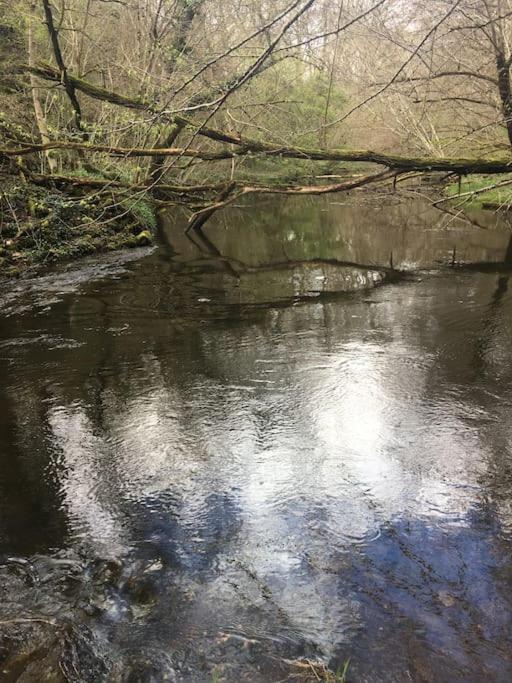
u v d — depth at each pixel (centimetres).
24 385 462
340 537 272
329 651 211
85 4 1359
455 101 973
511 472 323
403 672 202
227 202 978
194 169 1656
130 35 1382
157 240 1245
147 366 502
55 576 248
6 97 1251
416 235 1264
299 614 228
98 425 392
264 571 251
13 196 996
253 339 573
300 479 321
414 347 539
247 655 209
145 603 233
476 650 211
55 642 212
